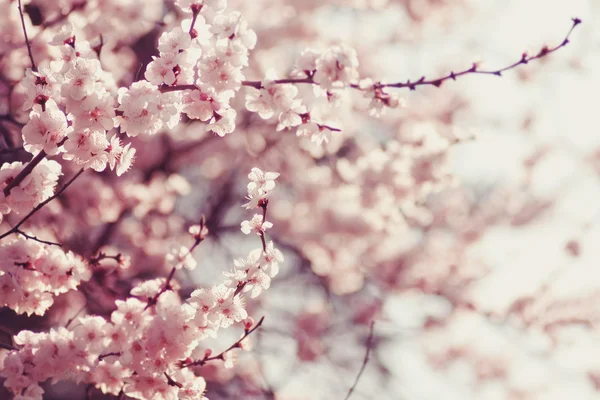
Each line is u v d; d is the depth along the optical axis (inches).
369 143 426.0
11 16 246.8
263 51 426.6
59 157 316.5
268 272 144.6
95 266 152.8
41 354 138.2
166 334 138.6
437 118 460.1
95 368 140.6
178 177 382.0
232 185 422.9
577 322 474.6
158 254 367.2
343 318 457.1
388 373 441.4
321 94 133.3
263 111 135.3
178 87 134.5
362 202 376.8
